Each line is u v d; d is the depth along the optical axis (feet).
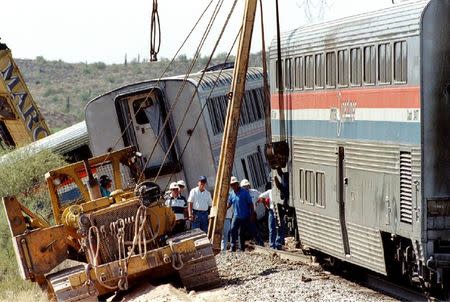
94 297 104.01
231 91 125.90
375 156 97.86
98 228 106.52
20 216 113.80
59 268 126.41
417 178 89.81
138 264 105.50
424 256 89.40
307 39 114.32
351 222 104.22
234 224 142.00
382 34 95.61
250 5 123.44
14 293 122.93
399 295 96.94
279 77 123.03
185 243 106.63
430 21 89.04
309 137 114.83
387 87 94.94
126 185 119.55
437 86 89.04
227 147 125.80
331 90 107.86
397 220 93.71
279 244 142.92
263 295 96.68
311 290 97.71
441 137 89.15
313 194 114.42
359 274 109.60
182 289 105.81
